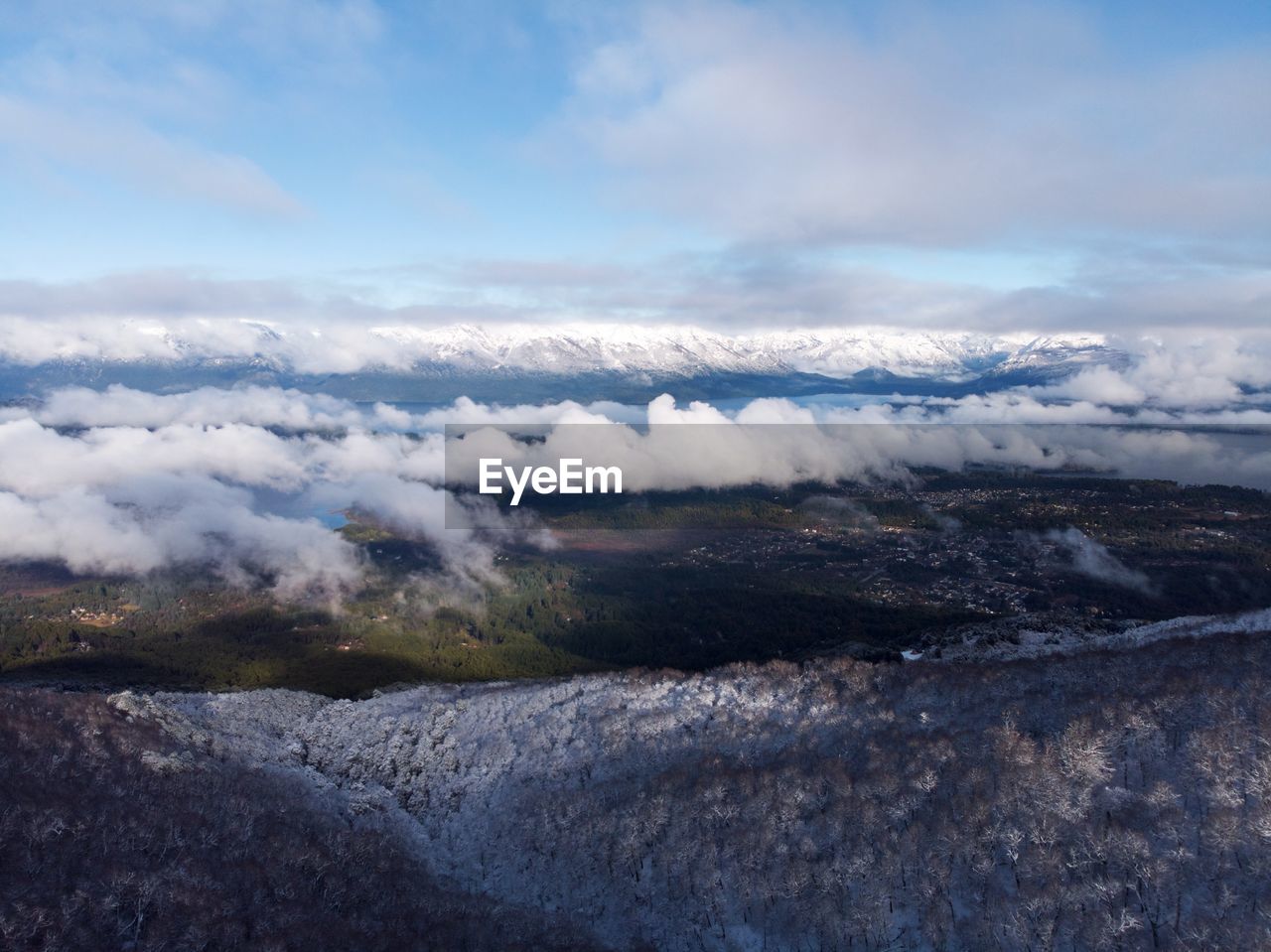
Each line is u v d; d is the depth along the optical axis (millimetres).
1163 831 73250
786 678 133125
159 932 67625
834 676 129375
